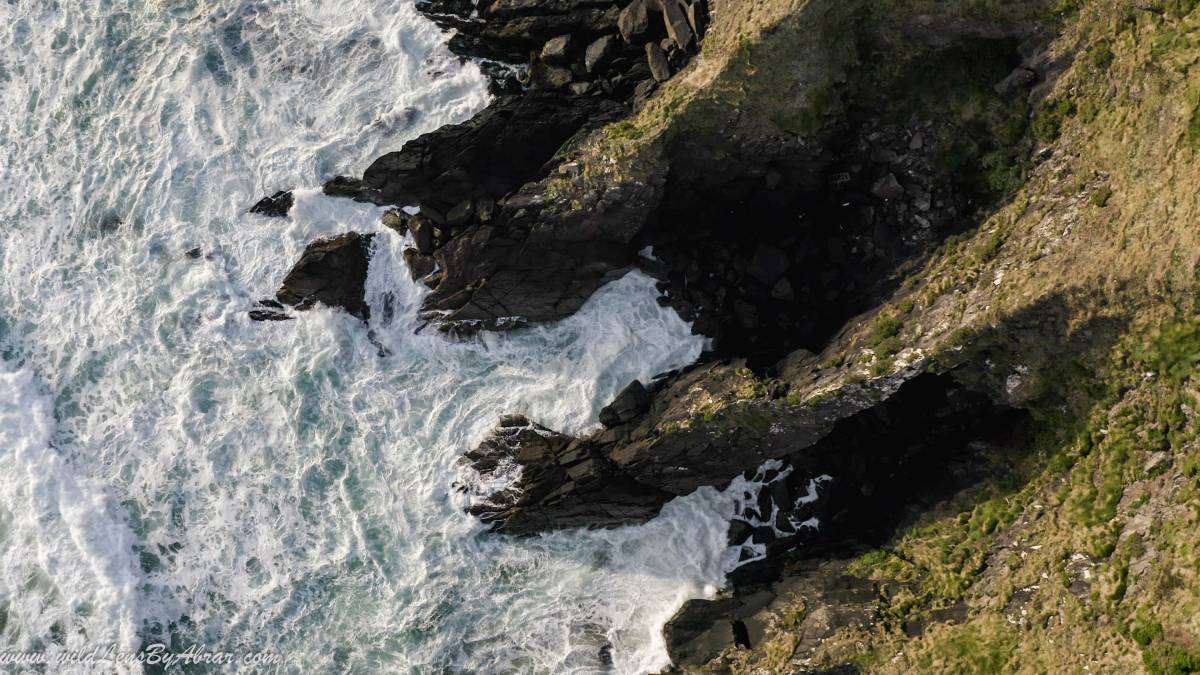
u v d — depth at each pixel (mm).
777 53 18391
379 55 24859
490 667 24031
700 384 21500
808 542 22484
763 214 21875
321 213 24891
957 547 19438
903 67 18750
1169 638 14656
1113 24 16250
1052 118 17594
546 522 23828
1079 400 17484
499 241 22250
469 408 24562
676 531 23484
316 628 24828
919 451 20719
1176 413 15578
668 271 22688
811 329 21391
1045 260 16891
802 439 20984
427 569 24484
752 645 21328
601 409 23344
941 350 18094
